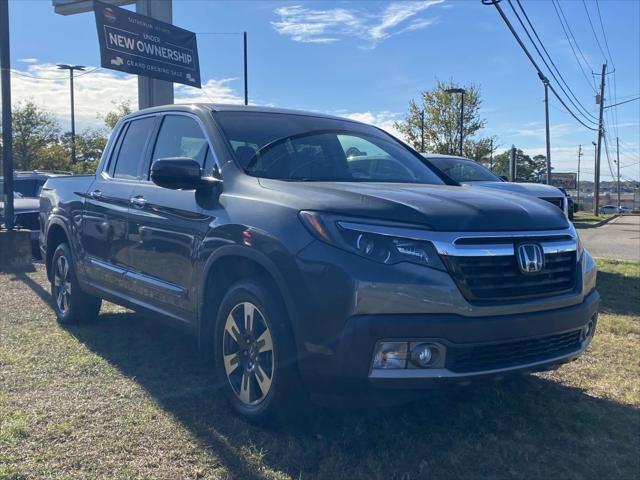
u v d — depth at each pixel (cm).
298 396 353
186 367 493
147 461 338
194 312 426
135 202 499
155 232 466
